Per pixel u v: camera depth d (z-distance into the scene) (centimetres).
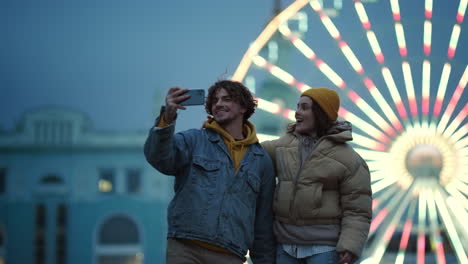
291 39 1664
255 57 1602
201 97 353
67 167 5212
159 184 5166
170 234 367
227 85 390
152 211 5131
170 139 354
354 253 385
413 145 1603
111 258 5128
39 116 5262
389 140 1611
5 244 5100
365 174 402
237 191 372
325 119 409
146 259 5053
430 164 1587
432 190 1582
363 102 1638
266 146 423
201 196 364
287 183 400
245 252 376
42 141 5175
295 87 1633
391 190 1614
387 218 1605
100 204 5153
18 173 5206
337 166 396
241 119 396
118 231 5159
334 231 396
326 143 401
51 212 5150
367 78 1662
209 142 380
